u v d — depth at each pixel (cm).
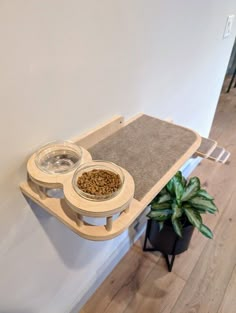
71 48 58
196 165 202
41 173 56
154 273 128
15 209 62
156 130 87
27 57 50
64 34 55
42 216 71
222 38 148
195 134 85
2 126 51
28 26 47
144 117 95
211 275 127
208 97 174
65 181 54
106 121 81
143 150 77
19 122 54
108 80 74
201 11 109
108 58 70
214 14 123
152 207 114
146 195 61
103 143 79
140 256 136
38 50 51
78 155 62
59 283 95
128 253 137
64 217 55
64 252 88
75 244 92
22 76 50
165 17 87
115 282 124
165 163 72
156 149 77
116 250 127
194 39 115
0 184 56
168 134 85
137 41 79
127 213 56
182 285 123
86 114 72
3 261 67
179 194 112
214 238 145
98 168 58
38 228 72
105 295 119
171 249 124
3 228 62
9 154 55
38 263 79
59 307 102
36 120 57
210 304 116
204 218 157
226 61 175
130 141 81
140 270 129
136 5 71
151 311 114
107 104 78
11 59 47
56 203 58
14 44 47
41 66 53
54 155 61
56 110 61
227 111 297
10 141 54
